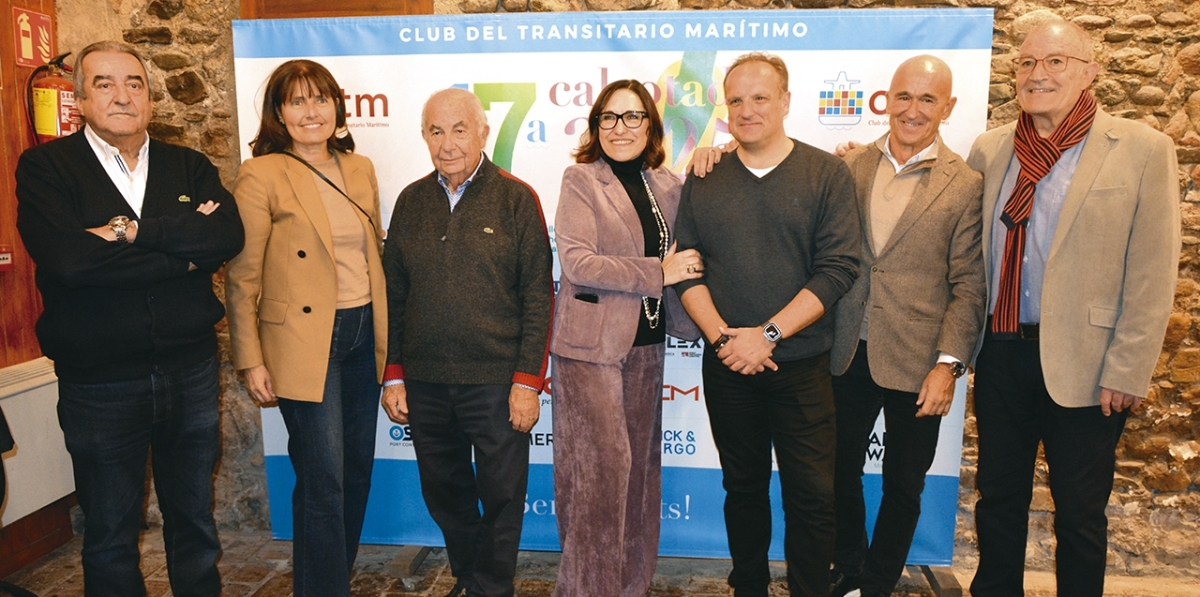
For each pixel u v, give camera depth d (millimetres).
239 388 3041
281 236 2182
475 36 2623
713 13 2541
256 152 2275
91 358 1976
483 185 2219
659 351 2334
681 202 2184
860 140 2559
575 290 2221
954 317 2119
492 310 2191
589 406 2203
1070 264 1980
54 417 2744
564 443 2283
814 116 2561
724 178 2074
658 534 2488
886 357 2197
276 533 2957
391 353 2322
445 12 2766
